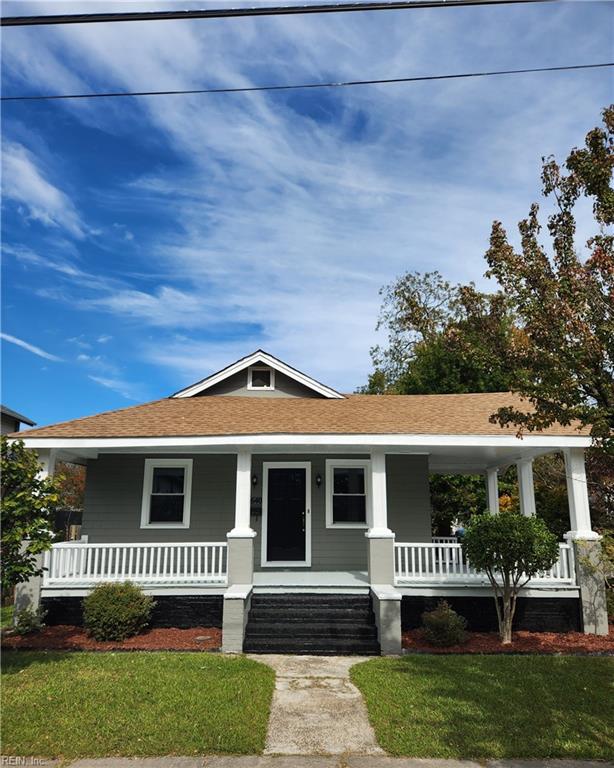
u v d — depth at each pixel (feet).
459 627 32.53
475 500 73.92
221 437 36.22
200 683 23.63
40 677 24.49
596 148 20.76
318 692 23.45
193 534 43.83
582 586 35.27
